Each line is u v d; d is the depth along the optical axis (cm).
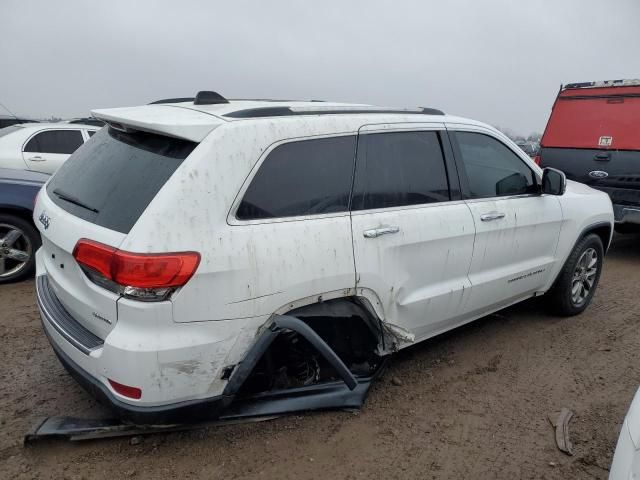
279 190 279
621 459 206
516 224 402
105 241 248
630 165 711
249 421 303
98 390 260
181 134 257
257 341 272
